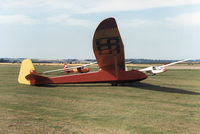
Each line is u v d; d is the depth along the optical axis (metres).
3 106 8.44
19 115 6.99
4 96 10.94
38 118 6.63
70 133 5.25
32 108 8.08
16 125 5.88
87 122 6.23
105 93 12.09
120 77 14.88
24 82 16.08
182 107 8.35
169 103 9.14
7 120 6.38
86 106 8.48
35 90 13.35
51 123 6.10
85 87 15.05
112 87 15.01
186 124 6.14
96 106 8.49
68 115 7.04
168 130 5.60
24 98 10.35
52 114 7.16
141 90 13.38
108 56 13.72
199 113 7.41
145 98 10.40
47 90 13.38
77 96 11.02
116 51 13.16
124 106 8.49
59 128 5.64
